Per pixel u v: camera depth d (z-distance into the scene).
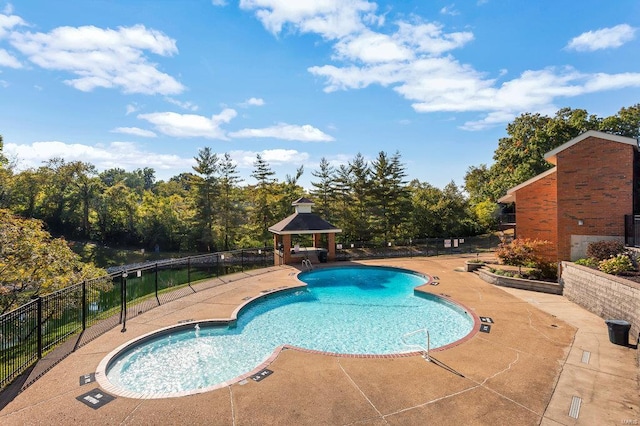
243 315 13.10
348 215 35.00
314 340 10.74
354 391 6.68
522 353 8.55
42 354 8.69
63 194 43.50
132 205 44.69
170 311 12.58
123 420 5.74
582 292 12.79
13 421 5.73
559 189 16.19
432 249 31.27
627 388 6.71
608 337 9.52
